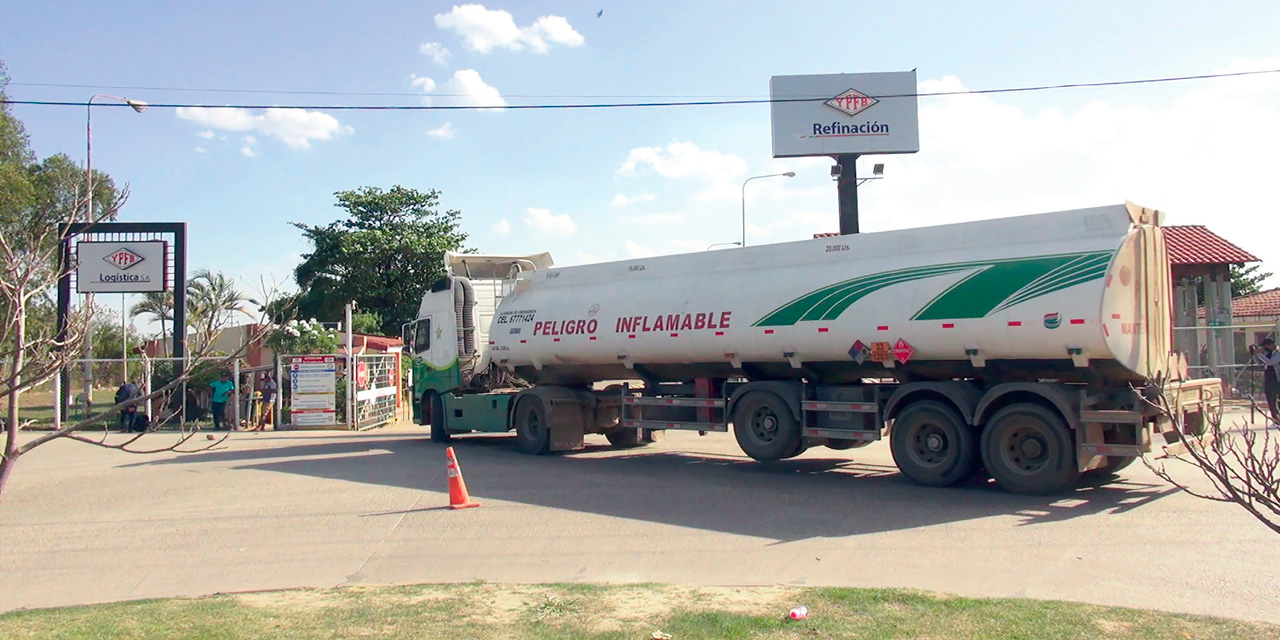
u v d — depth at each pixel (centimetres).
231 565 875
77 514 1181
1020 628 575
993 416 1161
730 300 1418
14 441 505
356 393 2581
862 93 3362
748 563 820
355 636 598
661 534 952
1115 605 659
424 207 5478
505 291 1878
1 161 3453
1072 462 1097
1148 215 1158
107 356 2739
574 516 1065
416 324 2077
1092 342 1070
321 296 5103
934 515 1023
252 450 1983
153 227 2798
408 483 1373
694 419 1524
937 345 1195
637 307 1551
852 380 1378
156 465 1706
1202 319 3322
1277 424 469
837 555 843
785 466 1475
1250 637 556
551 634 591
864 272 1275
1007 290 1134
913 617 605
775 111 3372
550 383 1783
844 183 3412
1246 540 855
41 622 645
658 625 605
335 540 971
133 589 800
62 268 625
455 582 775
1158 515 987
